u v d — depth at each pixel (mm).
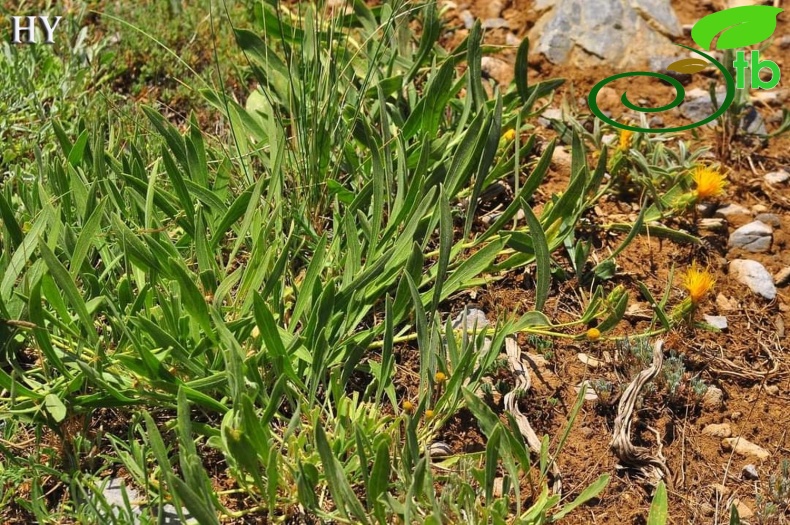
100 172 1308
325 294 1208
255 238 1259
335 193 1361
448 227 1226
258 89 1480
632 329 1343
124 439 1220
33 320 1164
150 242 1223
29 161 1410
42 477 1191
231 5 1607
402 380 1276
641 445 1255
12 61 1483
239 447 1120
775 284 1404
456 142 1404
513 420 1176
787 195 1489
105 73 1543
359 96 1371
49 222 1229
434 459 1218
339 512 1142
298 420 1187
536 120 1546
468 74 1397
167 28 1577
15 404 1200
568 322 1342
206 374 1207
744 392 1309
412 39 1569
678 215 1442
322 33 1486
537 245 1263
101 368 1190
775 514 1217
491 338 1306
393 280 1280
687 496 1228
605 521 1204
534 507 1165
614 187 1461
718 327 1353
